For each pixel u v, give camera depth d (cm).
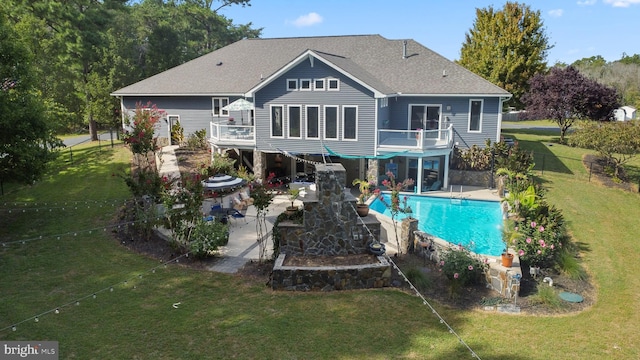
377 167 2430
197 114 3133
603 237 1700
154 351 878
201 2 6844
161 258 1405
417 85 2712
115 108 3803
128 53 4816
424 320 1031
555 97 3709
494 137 2641
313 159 2712
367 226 1363
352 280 1201
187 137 3173
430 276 1282
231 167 2373
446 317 1048
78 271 1291
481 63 4516
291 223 1377
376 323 1009
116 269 1309
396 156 2512
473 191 2452
